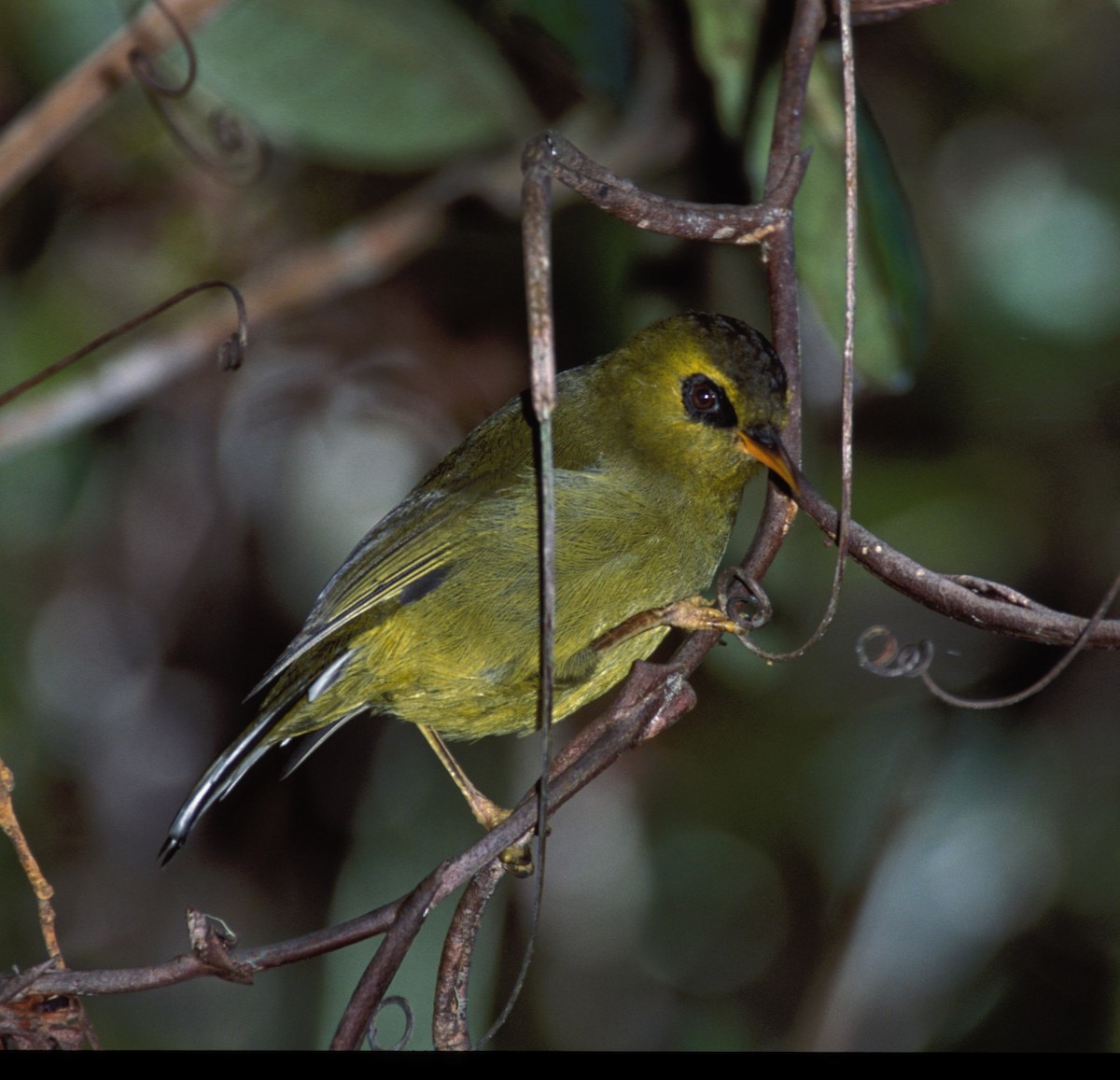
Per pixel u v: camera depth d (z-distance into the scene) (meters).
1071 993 10.35
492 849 5.60
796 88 6.82
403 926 5.51
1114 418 10.94
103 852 12.99
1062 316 10.95
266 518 12.41
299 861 13.12
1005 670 11.16
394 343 11.72
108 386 10.62
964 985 10.41
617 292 10.27
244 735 8.01
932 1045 10.27
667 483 8.05
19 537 11.46
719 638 6.24
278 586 12.56
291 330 11.83
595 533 7.95
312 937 5.62
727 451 7.99
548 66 10.72
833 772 11.67
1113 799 10.57
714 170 10.22
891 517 10.76
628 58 10.17
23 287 11.41
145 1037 11.20
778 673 10.41
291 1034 11.80
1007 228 11.30
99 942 12.72
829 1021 10.30
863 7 7.14
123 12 9.69
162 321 11.62
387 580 7.99
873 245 8.34
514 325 11.65
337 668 8.11
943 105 11.88
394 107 9.75
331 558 11.59
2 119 11.45
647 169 10.34
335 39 9.57
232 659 12.98
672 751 12.09
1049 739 10.81
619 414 8.20
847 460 5.88
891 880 10.51
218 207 11.98
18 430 10.48
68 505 11.44
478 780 10.96
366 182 12.14
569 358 10.38
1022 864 10.44
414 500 8.24
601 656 8.02
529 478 8.06
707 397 7.96
